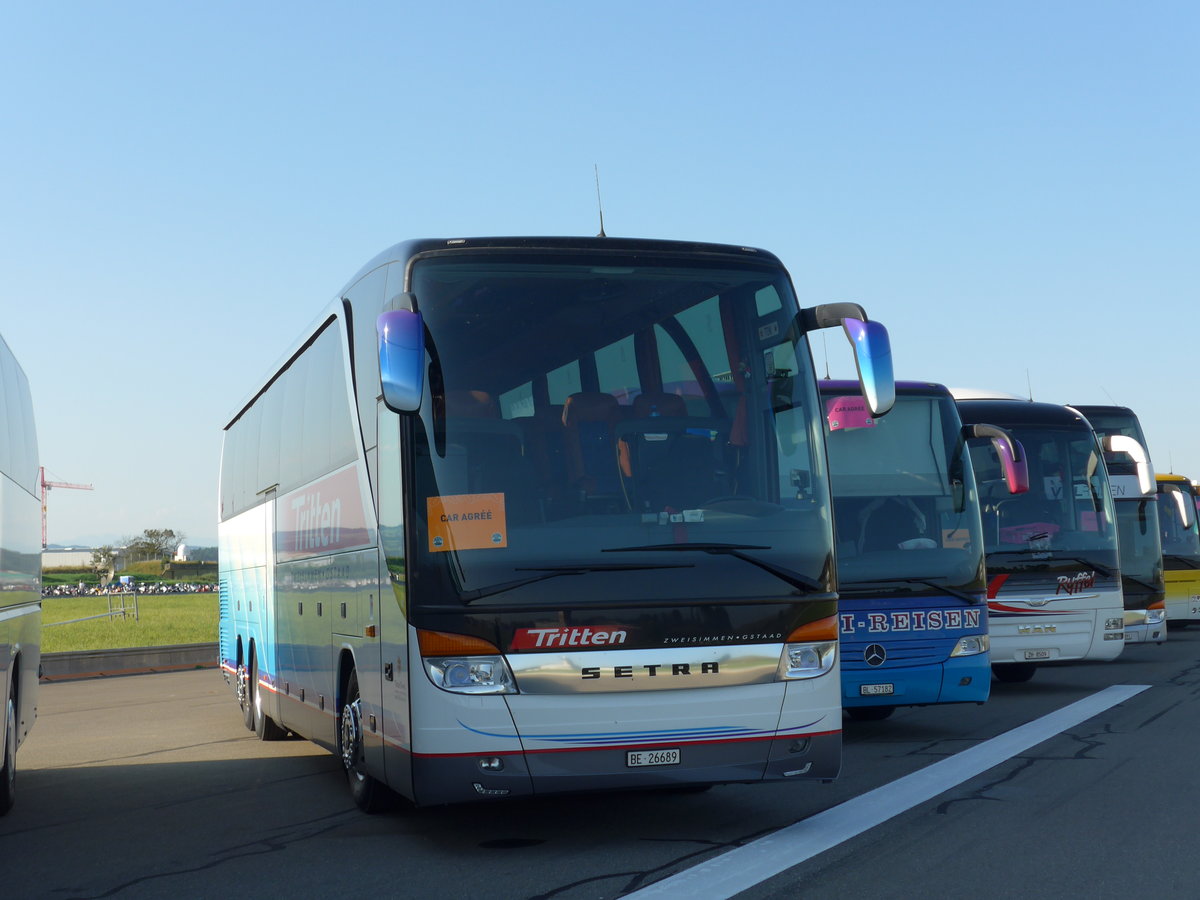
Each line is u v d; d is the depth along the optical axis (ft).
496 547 22.84
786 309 25.89
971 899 19.11
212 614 175.94
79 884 22.48
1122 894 19.34
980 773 30.99
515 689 22.44
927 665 38.88
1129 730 38.47
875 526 39.70
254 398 45.85
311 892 21.12
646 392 24.34
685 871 21.42
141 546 505.66
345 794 32.27
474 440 23.32
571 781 22.53
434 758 22.35
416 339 22.25
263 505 42.63
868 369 24.47
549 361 24.09
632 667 22.81
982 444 51.93
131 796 32.91
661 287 25.11
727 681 23.26
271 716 41.34
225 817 29.14
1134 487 66.80
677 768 22.86
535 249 24.89
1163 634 66.85
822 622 24.12
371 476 26.45
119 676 83.87
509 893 20.43
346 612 28.71
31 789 34.76
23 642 32.68
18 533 32.09
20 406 34.06
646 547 23.21
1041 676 59.72
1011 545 50.72
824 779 24.17
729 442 24.47
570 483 23.40
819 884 20.18
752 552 23.75
